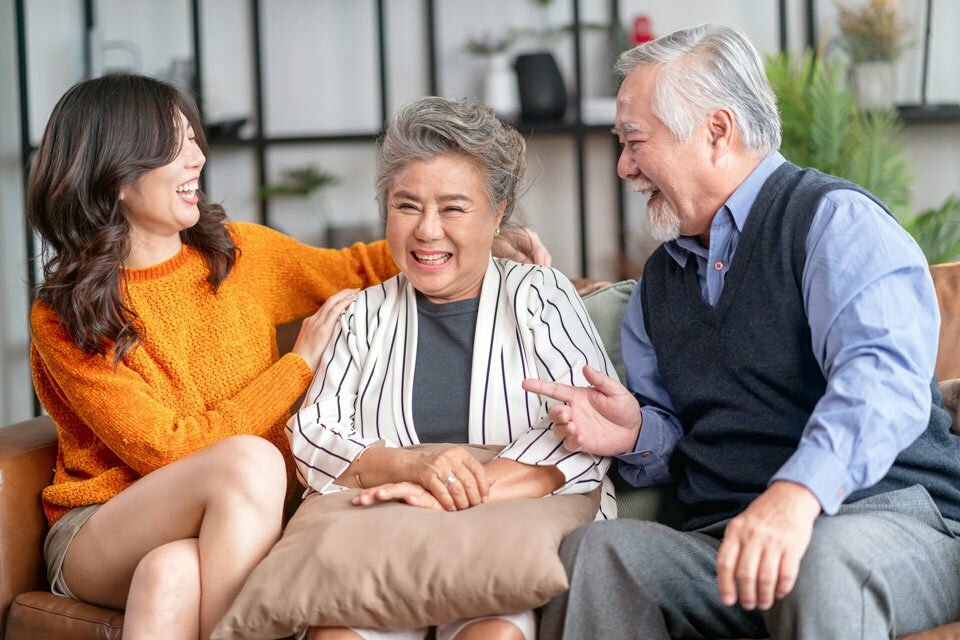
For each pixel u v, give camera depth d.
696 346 1.63
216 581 1.58
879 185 3.35
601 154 4.16
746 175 1.61
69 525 1.78
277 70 4.23
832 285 1.46
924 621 1.42
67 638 1.70
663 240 1.69
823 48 3.76
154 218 1.86
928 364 1.43
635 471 1.76
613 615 1.42
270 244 2.08
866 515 1.42
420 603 1.41
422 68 4.18
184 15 4.18
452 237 1.74
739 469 1.57
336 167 4.25
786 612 1.31
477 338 1.78
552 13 4.12
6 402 3.61
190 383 1.87
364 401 1.81
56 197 1.82
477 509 1.50
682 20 4.07
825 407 1.37
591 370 1.62
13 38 3.66
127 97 1.83
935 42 3.87
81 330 1.76
